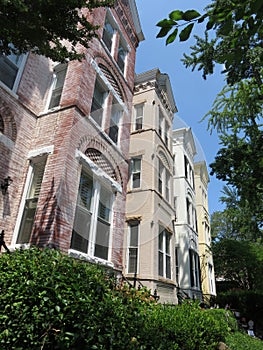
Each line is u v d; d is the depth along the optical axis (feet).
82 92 18.79
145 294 14.93
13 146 16.60
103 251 17.67
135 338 8.68
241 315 44.91
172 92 35.19
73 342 6.82
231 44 5.17
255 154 28.32
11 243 14.71
